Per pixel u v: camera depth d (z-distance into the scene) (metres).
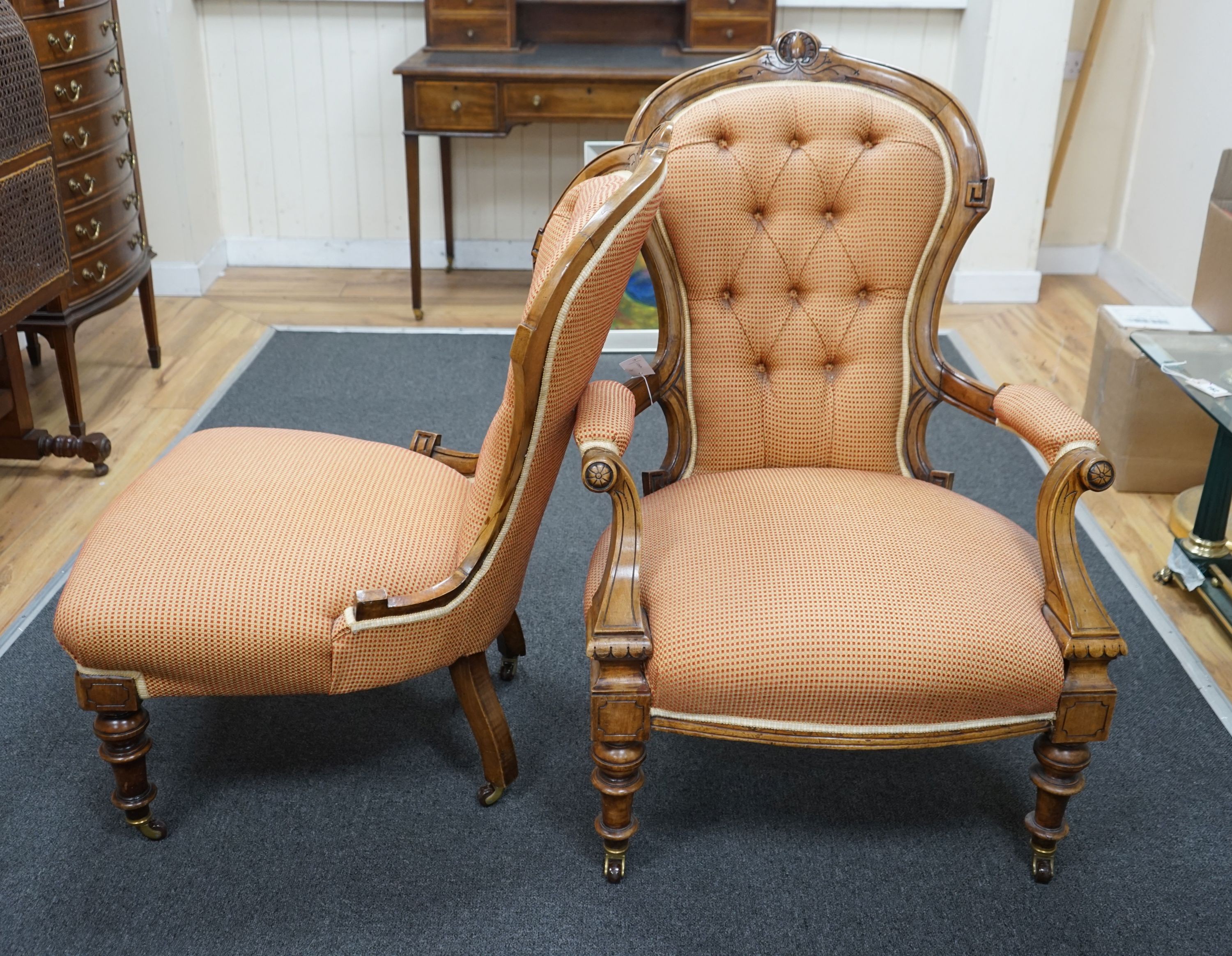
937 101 1.79
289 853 1.67
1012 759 1.88
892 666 1.42
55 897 1.59
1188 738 1.92
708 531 1.61
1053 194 4.05
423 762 1.85
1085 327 3.74
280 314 3.73
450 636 1.59
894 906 1.59
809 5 3.78
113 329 3.57
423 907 1.58
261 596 1.50
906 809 1.77
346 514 1.64
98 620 1.49
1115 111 3.98
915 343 1.83
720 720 1.48
